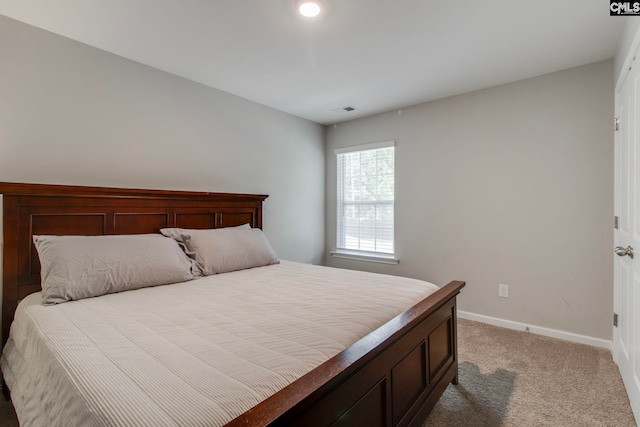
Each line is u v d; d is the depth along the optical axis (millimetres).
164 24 1971
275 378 906
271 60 2438
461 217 3143
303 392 802
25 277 1892
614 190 2326
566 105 2588
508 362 2238
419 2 1746
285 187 3699
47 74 2055
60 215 2031
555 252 2658
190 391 833
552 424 1604
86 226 2145
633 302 1760
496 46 2221
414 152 3447
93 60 2250
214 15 1872
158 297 1713
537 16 1873
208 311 1480
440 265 3281
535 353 2369
